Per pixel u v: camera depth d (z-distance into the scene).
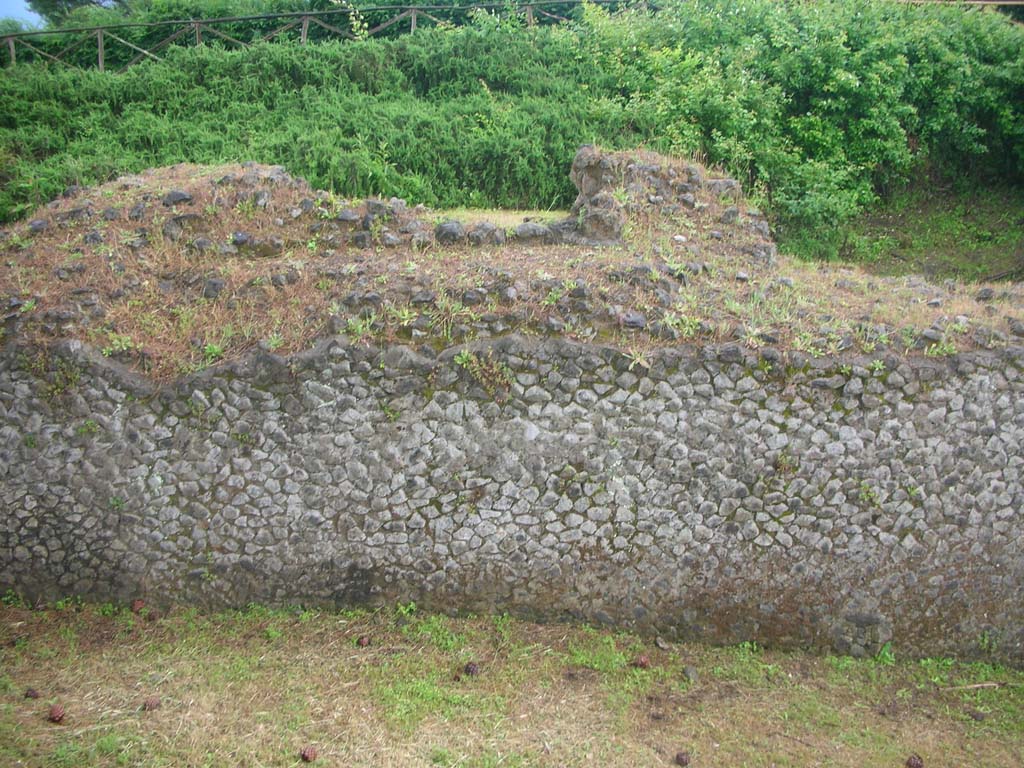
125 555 5.96
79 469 5.92
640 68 11.51
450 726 5.05
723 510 5.97
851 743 5.18
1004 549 6.04
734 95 10.27
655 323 6.07
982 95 11.10
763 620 6.00
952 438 5.98
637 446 5.94
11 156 10.25
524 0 13.76
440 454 5.95
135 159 10.16
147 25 13.45
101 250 6.63
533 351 5.93
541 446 5.94
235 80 11.82
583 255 6.79
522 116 10.78
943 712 5.56
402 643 5.78
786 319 6.21
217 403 5.93
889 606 6.01
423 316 6.12
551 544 6.00
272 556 5.98
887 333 6.15
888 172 10.98
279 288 6.42
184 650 5.57
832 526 5.98
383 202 7.18
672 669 5.74
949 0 12.31
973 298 7.11
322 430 5.95
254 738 4.78
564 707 5.31
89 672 5.27
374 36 14.16
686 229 7.33
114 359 6.02
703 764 4.92
